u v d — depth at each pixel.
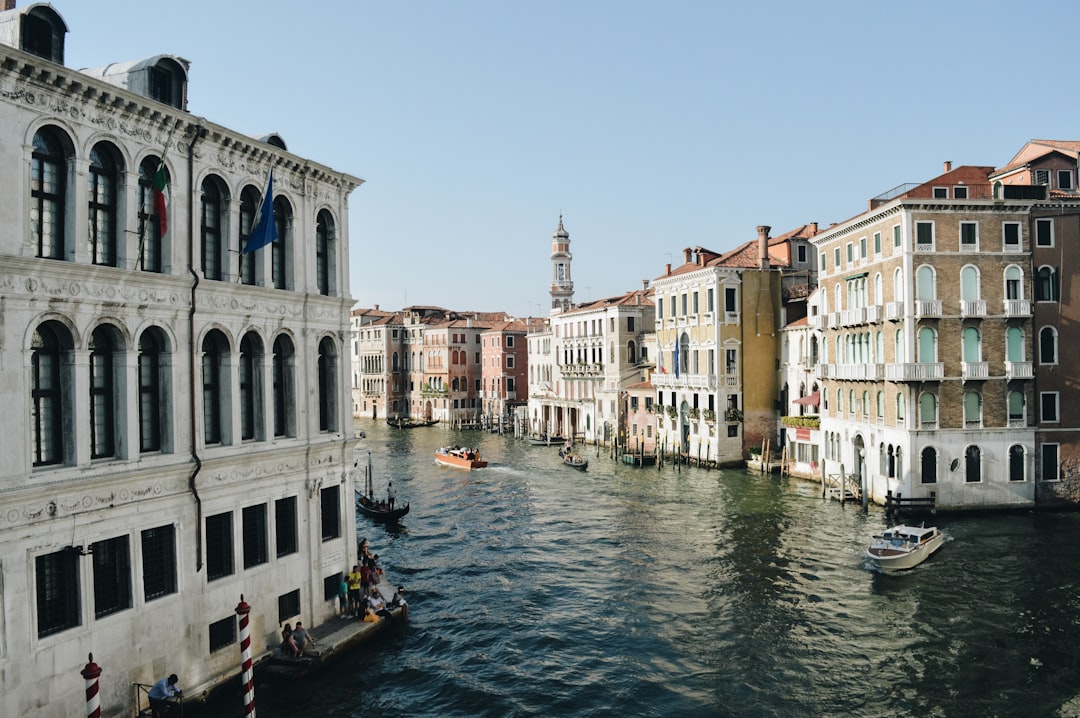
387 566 29.47
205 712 16.09
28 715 12.81
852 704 17.88
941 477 34.12
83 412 13.93
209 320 16.61
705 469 51.06
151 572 15.41
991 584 25.19
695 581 26.77
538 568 28.97
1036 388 34.47
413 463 57.78
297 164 19.25
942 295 34.28
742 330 51.19
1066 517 33.34
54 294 13.31
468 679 19.22
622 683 19.11
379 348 98.75
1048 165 37.31
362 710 17.52
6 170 12.62
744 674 19.50
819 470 43.72
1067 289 34.72
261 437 18.19
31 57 12.66
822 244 43.59
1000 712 17.30
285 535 19.19
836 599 24.48
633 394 62.72
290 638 18.20
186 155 16.20
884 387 36.38
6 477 12.57
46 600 13.41
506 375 88.38
